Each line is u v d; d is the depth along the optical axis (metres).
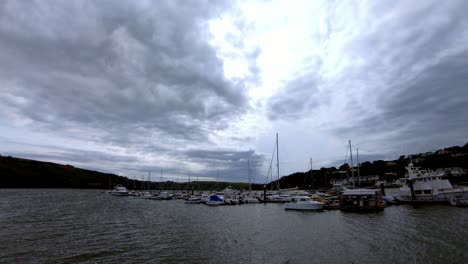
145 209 67.44
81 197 117.25
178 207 73.81
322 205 56.88
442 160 192.62
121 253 23.81
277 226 37.78
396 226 34.28
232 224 40.59
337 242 26.80
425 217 40.62
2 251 24.20
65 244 27.03
